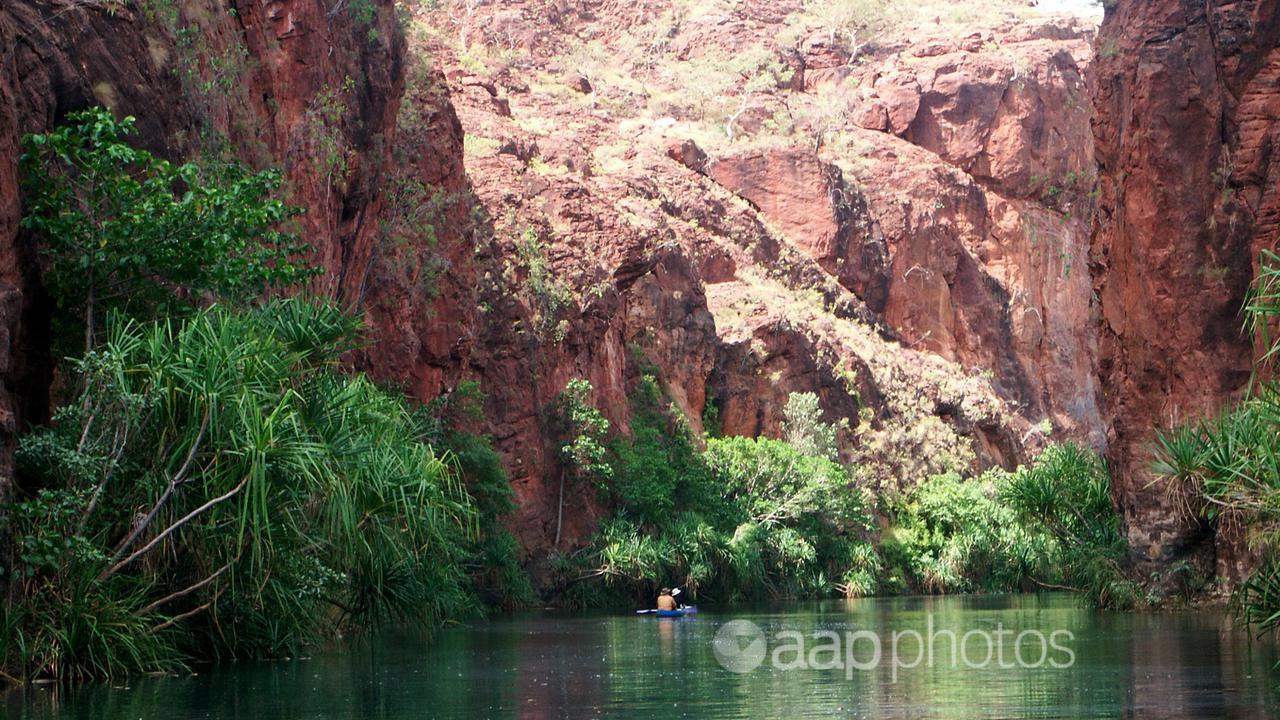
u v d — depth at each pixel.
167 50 23.06
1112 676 14.55
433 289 40.16
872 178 96.12
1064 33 113.50
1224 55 28.08
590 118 93.44
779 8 115.94
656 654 19.86
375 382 35.69
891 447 74.38
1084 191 42.50
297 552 17.19
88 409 15.80
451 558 27.69
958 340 95.38
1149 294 28.81
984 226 99.75
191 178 17.78
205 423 15.35
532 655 19.61
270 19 30.89
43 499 15.02
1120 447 29.86
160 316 17.78
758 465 58.34
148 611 16.02
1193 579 28.05
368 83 36.28
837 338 77.25
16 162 16.95
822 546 59.00
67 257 17.20
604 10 115.50
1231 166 27.97
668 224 77.94
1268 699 12.19
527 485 47.94
